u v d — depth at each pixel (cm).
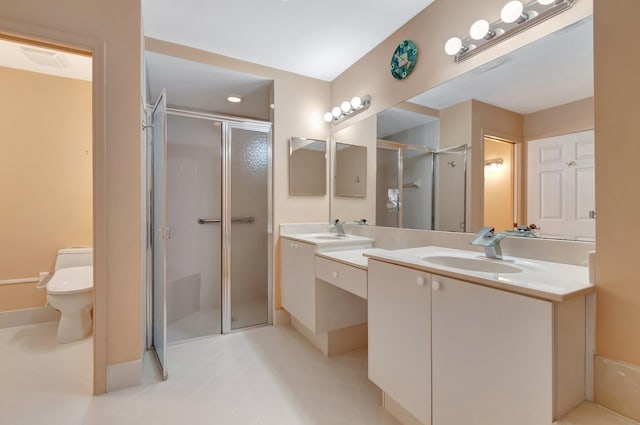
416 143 203
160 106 196
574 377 89
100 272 164
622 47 89
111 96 167
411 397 125
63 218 274
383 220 233
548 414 82
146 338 228
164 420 146
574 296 84
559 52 130
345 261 177
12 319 254
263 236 282
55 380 178
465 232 172
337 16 199
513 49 145
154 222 229
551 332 82
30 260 262
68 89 275
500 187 154
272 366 201
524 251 143
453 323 107
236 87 285
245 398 165
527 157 143
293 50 242
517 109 146
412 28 202
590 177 122
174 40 226
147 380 181
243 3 185
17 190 258
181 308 262
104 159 164
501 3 149
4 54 235
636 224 86
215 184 268
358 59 256
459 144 174
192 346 232
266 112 338
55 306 222
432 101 190
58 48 159
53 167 270
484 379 97
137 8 174
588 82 122
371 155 244
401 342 130
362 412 154
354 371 195
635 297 86
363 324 230
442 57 181
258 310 278
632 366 86
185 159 262
